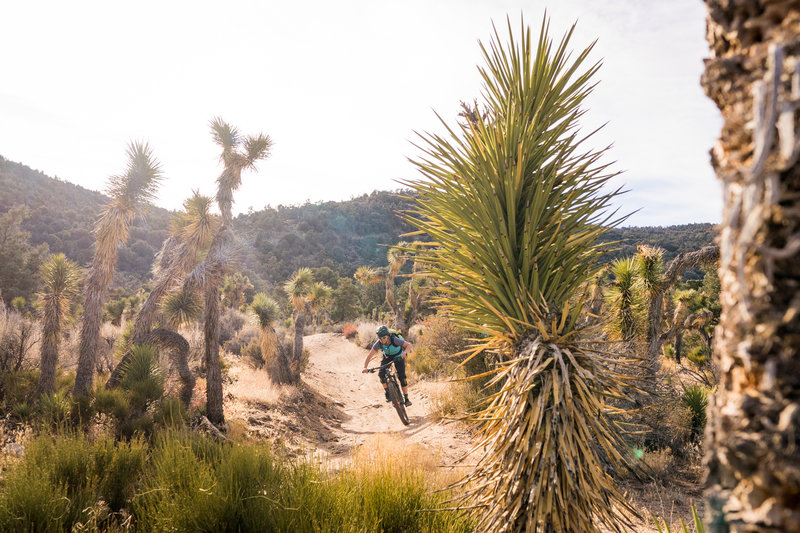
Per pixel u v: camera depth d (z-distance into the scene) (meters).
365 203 170.50
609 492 2.12
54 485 3.32
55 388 6.71
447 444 6.94
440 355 13.65
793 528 0.60
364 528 3.19
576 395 2.16
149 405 6.07
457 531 3.23
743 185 0.69
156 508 3.34
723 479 0.73
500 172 2.41
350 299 53.25
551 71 2.53
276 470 4.00
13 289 26.19
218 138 8.71
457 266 2.48
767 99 0.64
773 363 0.64
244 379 11.45
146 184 7.59
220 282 8.27
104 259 7.30
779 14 0.67
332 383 17.16
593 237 2.37
